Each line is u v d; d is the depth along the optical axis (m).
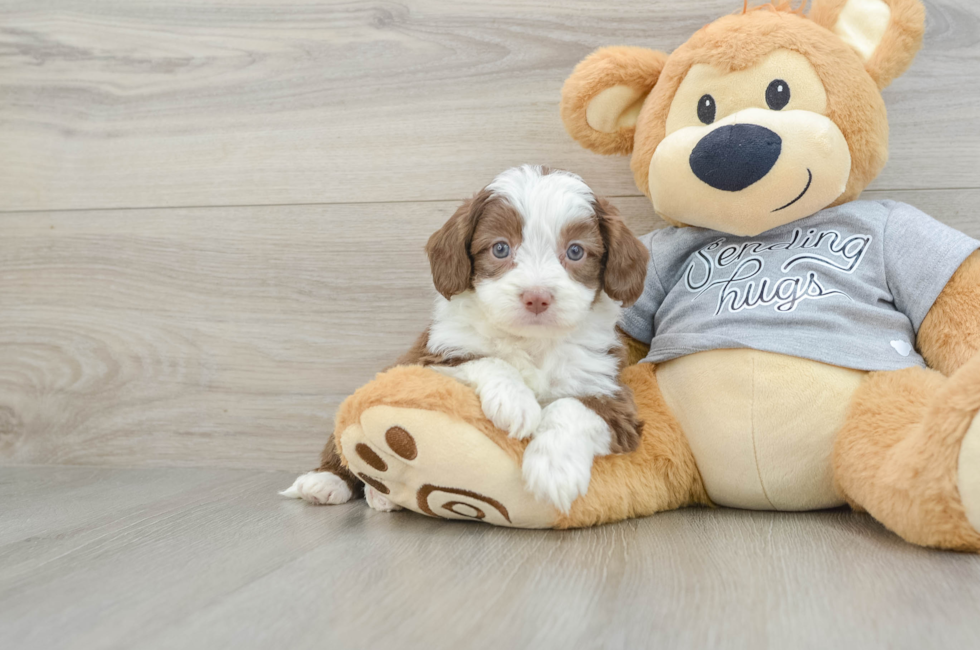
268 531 1.52
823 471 1.54
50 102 2.45
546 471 1.37
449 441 1.39
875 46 1.67
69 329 2.45
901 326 1.58
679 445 1.65
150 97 2.39
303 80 2.30
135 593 1.13
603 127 1.86
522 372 1.54
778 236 1.73
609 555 1.30
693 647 0.89
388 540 1.42
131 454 2.42
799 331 1.58
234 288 2.35
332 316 2.30
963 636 0.92
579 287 1.50
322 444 2.30
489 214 1.53
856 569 1.19
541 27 2.16
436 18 2.22
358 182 2.28
